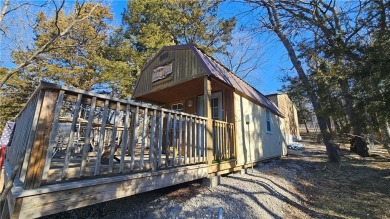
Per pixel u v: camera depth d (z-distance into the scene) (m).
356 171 7.98
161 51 7.17
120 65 13.92
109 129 6.63
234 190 4.67
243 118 7.32
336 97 4.95
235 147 6.31
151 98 8.25
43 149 2.20
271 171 7.21
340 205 4.77
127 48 14.91
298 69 9.31
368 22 4.52
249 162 7.23
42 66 12.70
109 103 2.89
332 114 4.99
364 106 4.11
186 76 5.88
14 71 9.49
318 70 5.48
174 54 6.58
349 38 4.90
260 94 11.08
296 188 5.84
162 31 15.85
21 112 4.01
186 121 4.33
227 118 6.79
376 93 3.87
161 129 3.71
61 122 5.72
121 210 3.96
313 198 5.23
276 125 11.84
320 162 9.70
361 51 4.30
